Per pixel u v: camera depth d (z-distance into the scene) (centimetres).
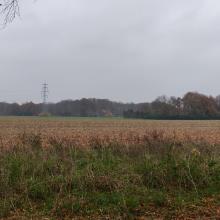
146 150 1434
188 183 1050
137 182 1041
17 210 858
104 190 984
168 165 1108
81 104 15138
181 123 7294
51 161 1155
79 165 1153
